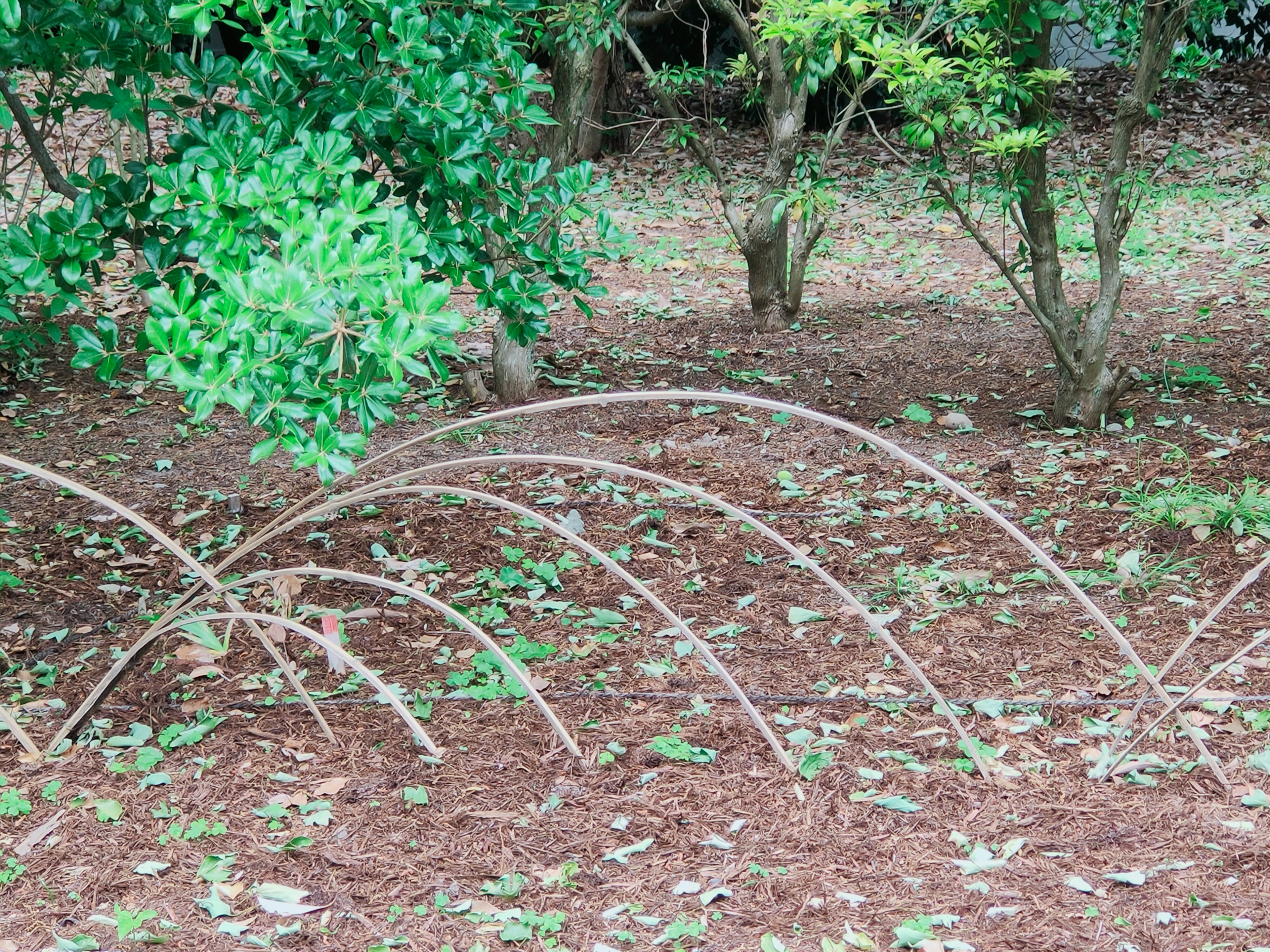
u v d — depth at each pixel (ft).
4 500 16.65
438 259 13.56
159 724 11.35
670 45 48.24
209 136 11.77
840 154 43.34
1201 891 8.70
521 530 15.51
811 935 8.38
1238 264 27.76
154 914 8.72
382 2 12.46
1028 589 13.71
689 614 13.39
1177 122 43.62
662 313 25.96
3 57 12.31
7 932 8.54
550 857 9.36
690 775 10.39
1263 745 10.53
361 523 15.79
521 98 14.21
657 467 17.61
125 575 14.48
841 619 13.20
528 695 11.69
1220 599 13.21
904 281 28.55
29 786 10.27
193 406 9.23
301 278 9.01
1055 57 19.83
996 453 17.67
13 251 12.23
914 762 10.45
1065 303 18.22
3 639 12.95
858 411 19.75
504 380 20.38
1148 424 18.40
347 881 9.08
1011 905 8.63
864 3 15.79
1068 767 10.38
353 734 11.08
